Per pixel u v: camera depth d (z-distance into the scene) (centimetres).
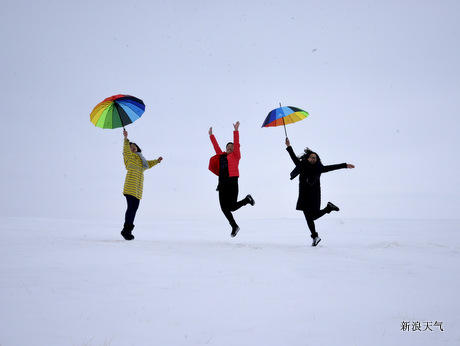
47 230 1460
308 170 888
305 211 885
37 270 567
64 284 493
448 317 407
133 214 931
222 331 355
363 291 498
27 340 326
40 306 409
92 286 486
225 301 441
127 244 828
